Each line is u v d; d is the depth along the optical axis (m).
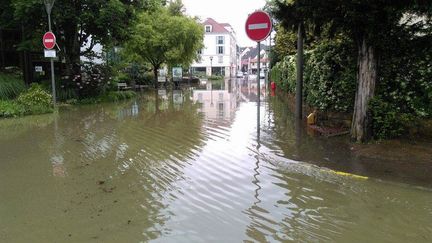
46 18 18.11
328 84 10.34
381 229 4.59
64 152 8.66
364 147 8.03
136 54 33.66
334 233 4.50
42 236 4.50
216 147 9.05
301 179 6.46
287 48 22.72
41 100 15.73
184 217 4.97
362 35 8.07
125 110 17.08
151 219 4.92
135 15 20.94
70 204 5.47
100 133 11.14
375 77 8.19
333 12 7.91
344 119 10.14
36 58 22.97
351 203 5.39
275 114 14.86
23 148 9.09
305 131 10.58
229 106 18.64
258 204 5.39
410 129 8.07
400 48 7.98
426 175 6.36
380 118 8.11
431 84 7.82
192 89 35.81
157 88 36.12
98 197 5.74
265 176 6.68
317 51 11.20
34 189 6.12
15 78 18.28
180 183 6.38
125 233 4.54
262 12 8.88
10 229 4.70
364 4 7.27
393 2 7.23
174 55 35.03
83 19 18.42
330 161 7.32
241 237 4.40
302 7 8.16
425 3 7.01
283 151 8.31
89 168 7.34
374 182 6.15
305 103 13.68
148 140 10.03
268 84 40.88
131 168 7.32
